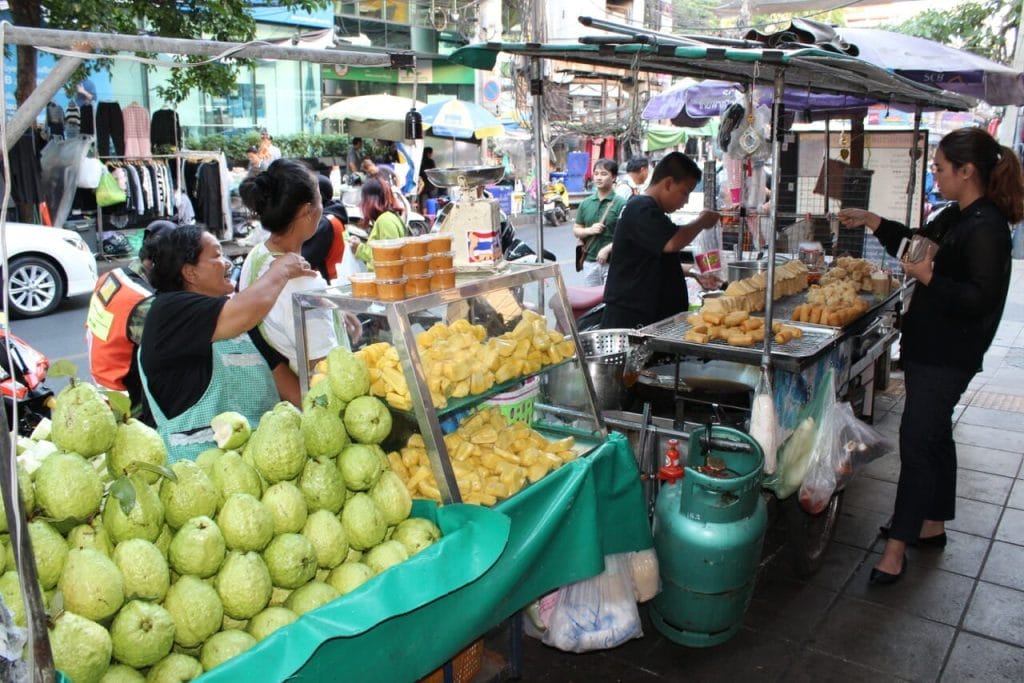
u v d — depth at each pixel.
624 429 3.40
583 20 2.96
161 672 1.63
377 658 1.84
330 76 18.56
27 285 8.88
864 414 5.20
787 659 3.08
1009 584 3.58
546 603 2.91
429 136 15.24
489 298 2.70
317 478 2.01
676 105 6.49
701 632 3.04
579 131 3.86
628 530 2.83
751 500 2.94
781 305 4.25
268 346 2.92
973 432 5.52
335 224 4.38
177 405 2.52
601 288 5.51
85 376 6.67
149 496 1.76
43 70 10.09
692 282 6.12
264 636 1.76
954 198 3.38
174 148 12.34
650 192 4.25
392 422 2.48
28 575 1.25
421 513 2.27
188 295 2.47
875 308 4.19
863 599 3.48
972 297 3.18
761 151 3.46
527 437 2.72
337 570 2.01
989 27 12.79
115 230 11.60
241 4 8.25
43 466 1.68
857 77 3.38
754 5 6.89
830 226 6.19
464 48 3.22
